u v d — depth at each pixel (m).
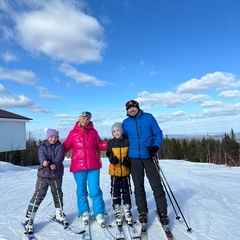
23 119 21.11
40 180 4.21
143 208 4.11
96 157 4.46
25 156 24.30
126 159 4.32
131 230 4.01
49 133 4.30
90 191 4.42
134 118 4.39
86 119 4.45
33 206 4.14
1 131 19.67
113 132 4.34
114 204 4.39
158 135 4.31
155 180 4.19
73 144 4.47
